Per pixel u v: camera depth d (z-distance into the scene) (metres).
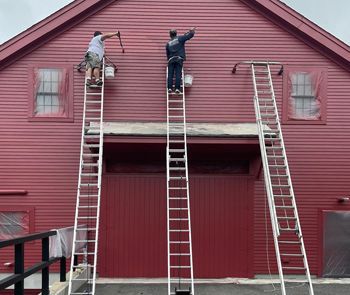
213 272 10.68
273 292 9.40
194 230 10.77
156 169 10.99
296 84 11.41
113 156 10.88
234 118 11.24
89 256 10.70
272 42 11.45
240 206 10.86
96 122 10.88
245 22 11.47
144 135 9.65
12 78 11.15
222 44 11.41
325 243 11.06
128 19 11.38
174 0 11.46
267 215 11.06
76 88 11.22
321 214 11.12
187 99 11.27
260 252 10.99
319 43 11.31
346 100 11.41
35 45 11.23
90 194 10.85
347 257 11.06
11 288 10.55
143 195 10.87
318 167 11.24
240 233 10.79
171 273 10.68
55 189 11.00
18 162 11.02
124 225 10.77
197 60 11.35
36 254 10.87
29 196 10.98
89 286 9.68
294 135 11.30
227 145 9.90
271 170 11.16
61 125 11.13
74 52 11.26
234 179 10.90
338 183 11.22
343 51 11.30
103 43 10.95
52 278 10.49
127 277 10.65
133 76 11.27
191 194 10.86
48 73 11.20
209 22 11.45
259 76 11.40
